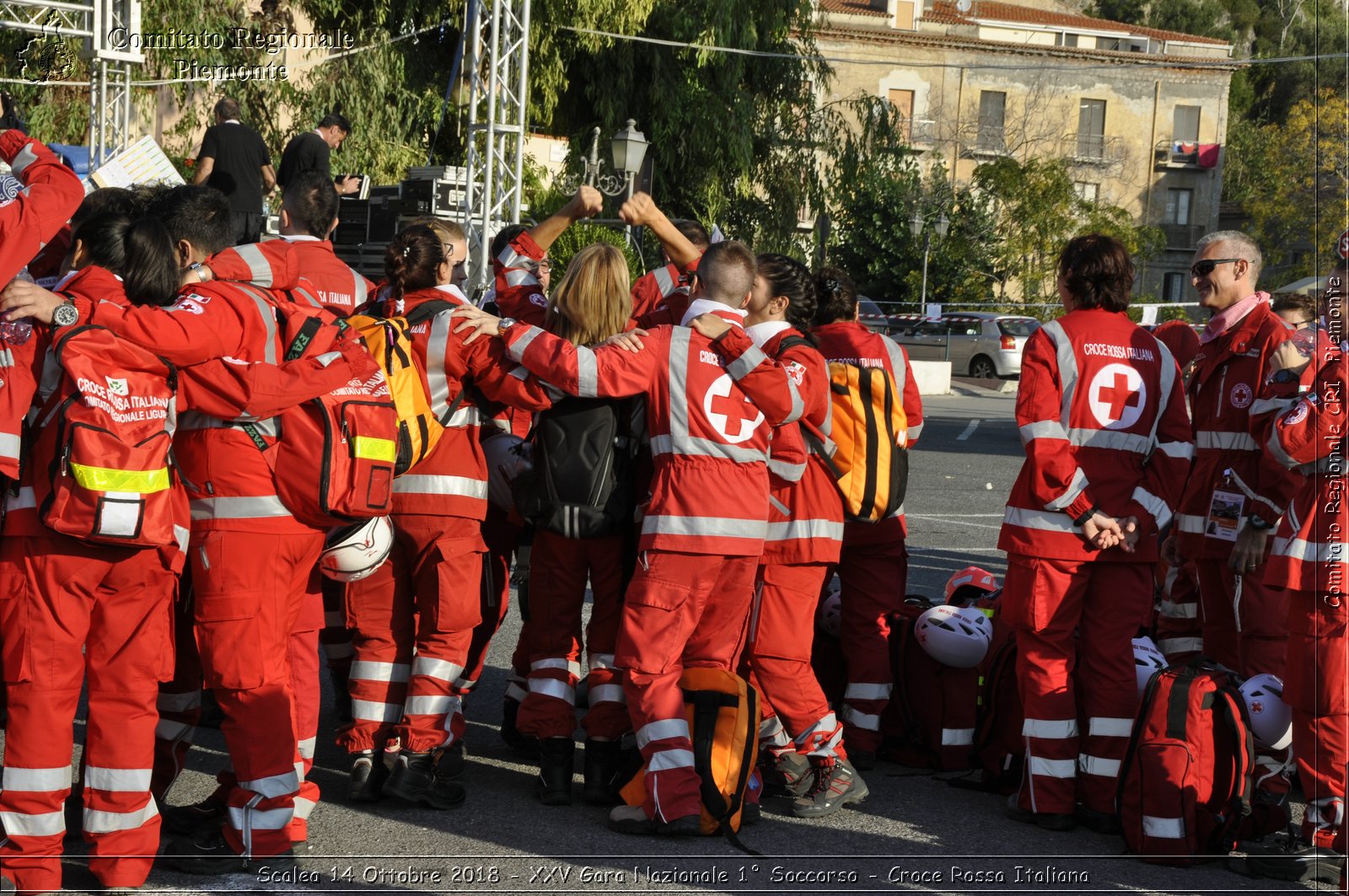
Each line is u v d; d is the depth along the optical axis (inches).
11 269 149.7
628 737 203.2
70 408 142.4
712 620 185.8
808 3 1093.1
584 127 1011.9
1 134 159.3
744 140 1007.6
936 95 2054.6
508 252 206.8
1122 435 190.7
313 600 179.9
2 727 185.2
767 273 195.2
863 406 196.5
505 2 612.4
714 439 177.9
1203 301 221.0
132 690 151.5
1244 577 211.2
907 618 218.4
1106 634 191.2
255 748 159.9
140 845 152.3
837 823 189.6
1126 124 2100.1
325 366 158.6
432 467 184.4
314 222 213.5
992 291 1782.7
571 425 184.2
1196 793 175.9
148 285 152.6
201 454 156.3
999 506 526.3
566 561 189.6
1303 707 174.1
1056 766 189.6
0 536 147.7
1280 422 172.1
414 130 927.0
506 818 184.4
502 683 258.8
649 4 944.3
